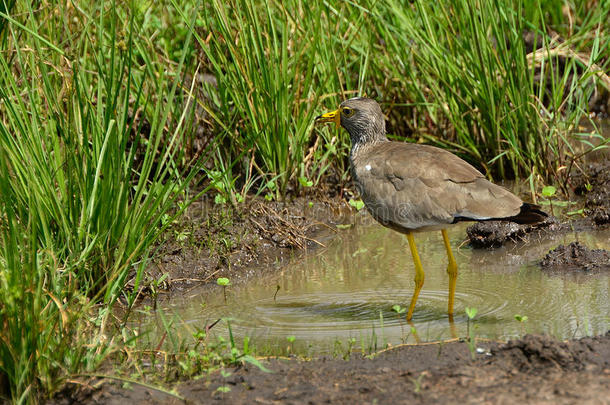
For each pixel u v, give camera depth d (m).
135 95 14.48
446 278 11.37
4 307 7.52
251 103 14.38
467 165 10.15
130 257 9.70
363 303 10.57
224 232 13.01
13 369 7.62
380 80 16.30
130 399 7.67
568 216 13.66
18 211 9.74
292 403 7.27
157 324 10.13
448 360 8.03
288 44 15.23
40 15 13.45
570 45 16.91
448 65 15.02
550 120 15.64
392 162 10.30
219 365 8.34
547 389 7.07
